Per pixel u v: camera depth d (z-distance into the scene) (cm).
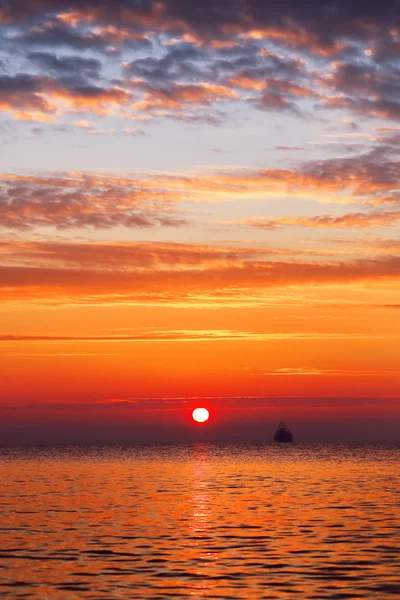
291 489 15462
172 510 11156
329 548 7562
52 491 15012
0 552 7388
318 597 5469
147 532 8775
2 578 6175
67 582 6006
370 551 7375
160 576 6225
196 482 17862
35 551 7444
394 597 5469
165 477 19962
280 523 9556
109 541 8075
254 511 10988
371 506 11644
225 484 17125
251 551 7406
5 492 14738
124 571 6438
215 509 11294
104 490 15300
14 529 9038
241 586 5834
